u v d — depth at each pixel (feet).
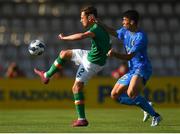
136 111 149.18
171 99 169.89
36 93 170.71
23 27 236.02
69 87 170.30
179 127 89.71
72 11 242.17
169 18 242.17
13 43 230.07
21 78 171.01
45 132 79.87
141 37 88.63
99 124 96.84
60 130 83.05
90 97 169.37
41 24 237.04
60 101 170.19
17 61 222.69
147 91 169.37
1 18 238.27
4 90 170.71
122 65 181.88
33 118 118.42
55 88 170.19
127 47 91.81
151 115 94.12
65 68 212.64
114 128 86.94
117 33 92.48
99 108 169.07
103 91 169.68
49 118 118.21
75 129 84.69
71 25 236.84
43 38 231.30
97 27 87.51
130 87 89.45
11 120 111.14
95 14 88.33
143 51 89.61
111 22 235.81
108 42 88.99
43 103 170.30
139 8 244.01
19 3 243.81
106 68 216.54
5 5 242.78
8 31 234.17
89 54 88.63
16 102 170.50
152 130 83.20
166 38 235.20
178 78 170.19
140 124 97.04
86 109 163.63
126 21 89.81
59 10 242.37
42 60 222.69
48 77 91.56
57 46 227.61
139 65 89.86
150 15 242.37
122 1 245.04
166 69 225.97
